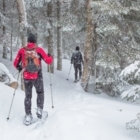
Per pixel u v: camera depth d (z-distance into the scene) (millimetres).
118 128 4633
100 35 9875
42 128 5059
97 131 4375
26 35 8102
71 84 12172
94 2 8484
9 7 16016
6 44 16078
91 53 9984
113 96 10008
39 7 14461
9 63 15539
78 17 10414
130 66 4277
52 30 14906
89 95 8578
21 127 5242
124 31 9461
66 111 5434
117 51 9648
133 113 5723
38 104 5617
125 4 9164
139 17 9609
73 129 4410
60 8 14281
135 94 4574
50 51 15016
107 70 9953
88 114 5348
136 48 9578
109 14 8562
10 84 8477
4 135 4824
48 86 10930
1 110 5961
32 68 5387
